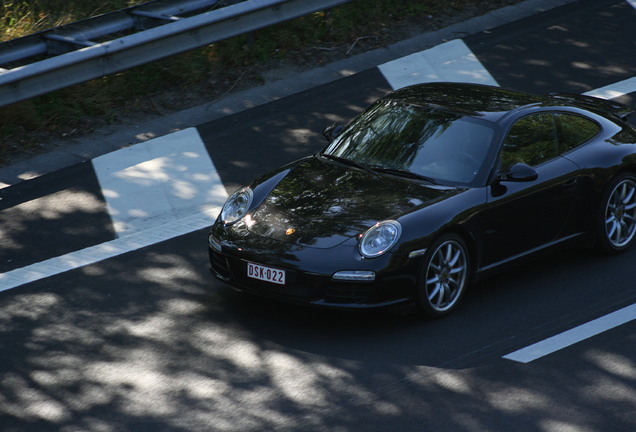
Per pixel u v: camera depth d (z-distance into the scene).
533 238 14.51
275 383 11.64
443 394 11.23
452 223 13.17
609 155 15.48
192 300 14.31
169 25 22.89
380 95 23.44
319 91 23.88
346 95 23.55
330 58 25.80
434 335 12.87
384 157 14.57
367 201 13.48
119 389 11.65
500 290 14.39
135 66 22.69
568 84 23.80
